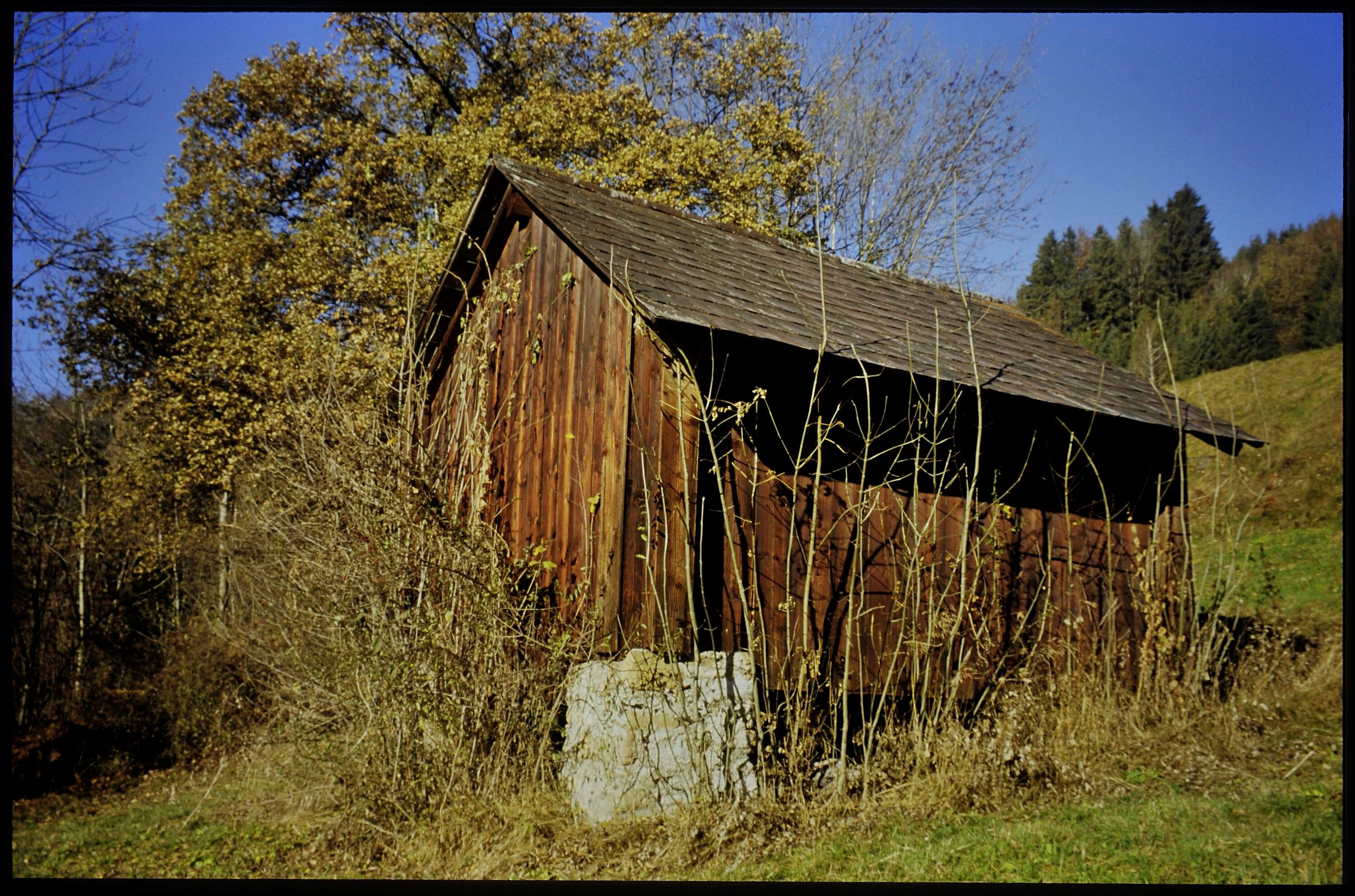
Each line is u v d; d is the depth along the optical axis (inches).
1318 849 225.8
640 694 269.7
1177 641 388.5
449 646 278.5
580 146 853.2
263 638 384.5
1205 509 898.7
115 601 663.8
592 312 321.1
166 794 413.7
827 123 1014.4
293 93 991.0
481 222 391.5
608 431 300.4
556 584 316.8
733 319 291.4
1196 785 293.7
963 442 362.9
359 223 898.1
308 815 297.9
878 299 432.8
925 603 340.5
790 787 277.6
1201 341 1656.0
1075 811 269.6
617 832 252.2
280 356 734.5
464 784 266.7
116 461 871.1
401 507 283.6
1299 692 388.8
